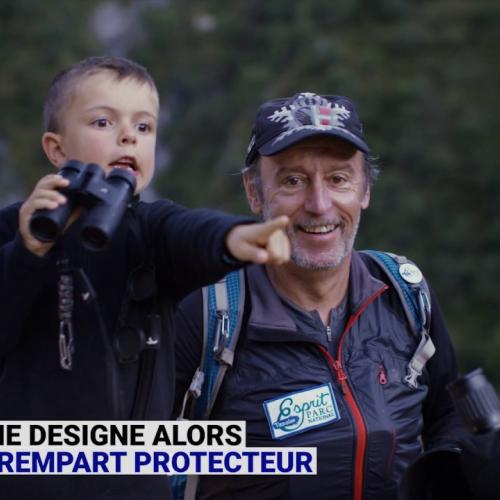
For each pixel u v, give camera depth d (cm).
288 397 395
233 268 298
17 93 2186
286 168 400
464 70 2184
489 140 2061
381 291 417
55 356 319
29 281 296
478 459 349
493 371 1741
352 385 400
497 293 1875
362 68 2170
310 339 401
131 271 320
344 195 402
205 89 2500
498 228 1942
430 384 429
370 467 393
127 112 330
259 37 2428
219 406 401
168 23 2569
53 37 2269
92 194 289
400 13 2308
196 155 2383
